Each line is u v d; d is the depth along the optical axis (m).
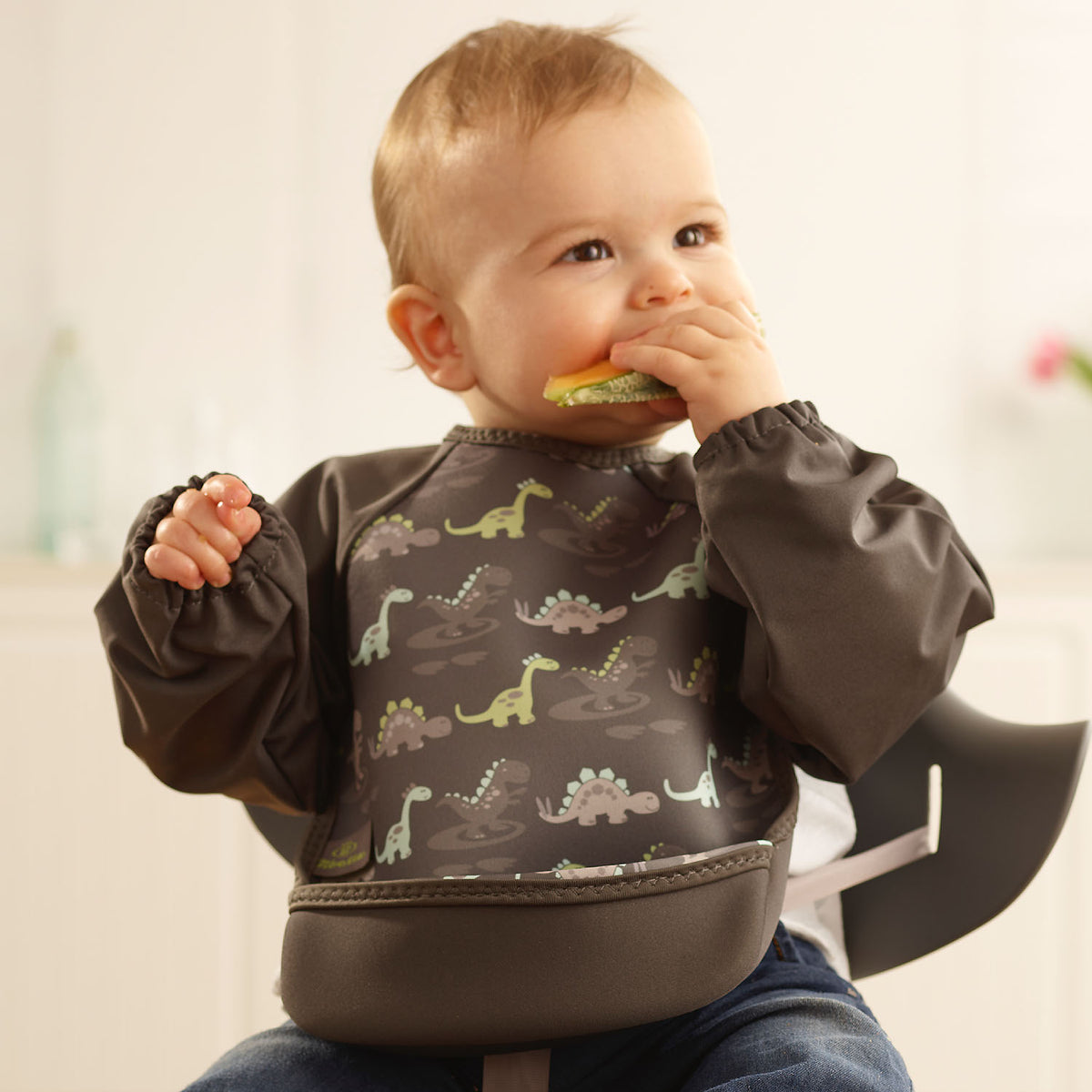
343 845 0.81
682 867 0.74
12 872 1.70
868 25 2.08
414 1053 0.74
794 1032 0.75
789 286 2.08
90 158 2.01
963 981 1.66
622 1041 0.80
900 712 0.77
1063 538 2.09
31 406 2.02
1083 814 1.66
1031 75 2.09
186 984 1.70
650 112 0.87
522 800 0.76
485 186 0.87
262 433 2.03
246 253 2.02
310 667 0.88
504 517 0.87
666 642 0.82
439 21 2.05
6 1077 1.70
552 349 0.86
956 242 2.08
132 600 0.77
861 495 0.78
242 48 2.02
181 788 0.86
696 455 0.81
